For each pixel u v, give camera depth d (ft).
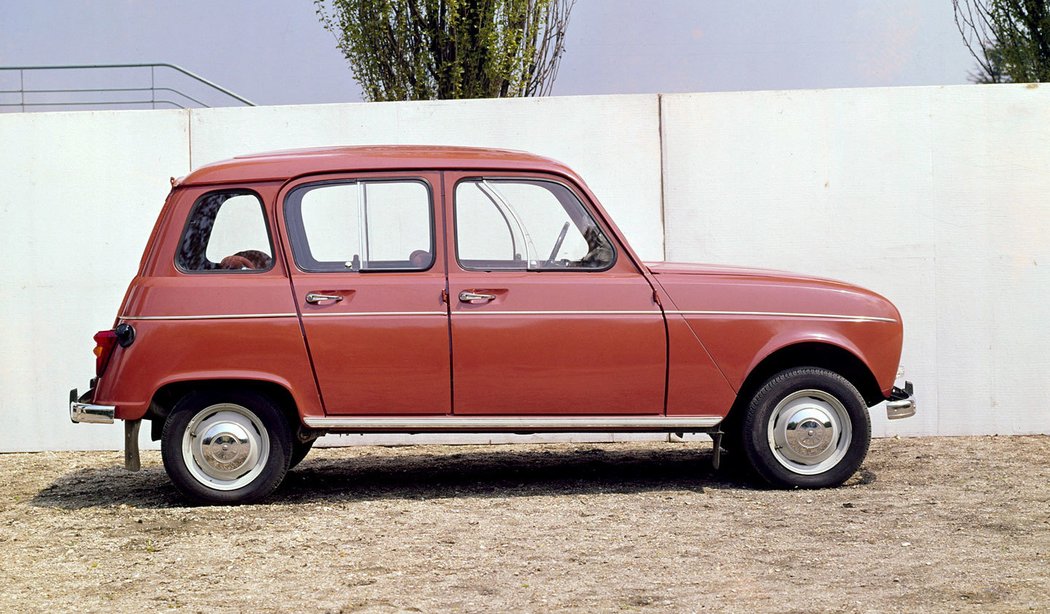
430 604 14.15
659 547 17.06
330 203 21.15
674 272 21.36
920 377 29.32
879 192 29.32
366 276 20.84
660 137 29.55
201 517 19.84
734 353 21.06
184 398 20.83
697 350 20.98
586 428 20.98
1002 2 48.80
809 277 21.99
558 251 21.18
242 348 20.49
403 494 22.04
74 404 20.77
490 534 18.17
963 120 29.19
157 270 20.92
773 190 29.37
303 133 29.84
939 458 25.52
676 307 21.01
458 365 20.65
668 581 15.08
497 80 45.62
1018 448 26.96
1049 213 29.19
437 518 19.53
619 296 20.94
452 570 15.87
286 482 23.66
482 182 21.18
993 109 29.17
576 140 29.66
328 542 17.79
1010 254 29.19
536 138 29.71
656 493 21.56
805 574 15.35
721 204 29.48
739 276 21.47
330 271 20.92
